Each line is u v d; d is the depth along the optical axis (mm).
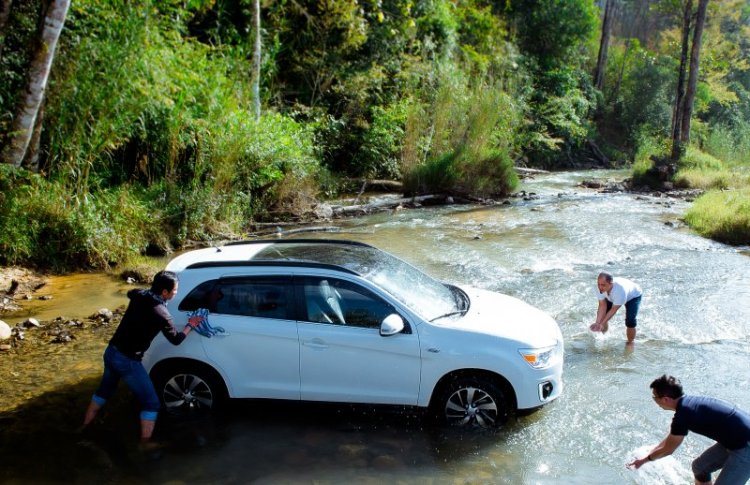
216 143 13492
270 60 18844
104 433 5051
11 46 11883
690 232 12836
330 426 5125
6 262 9922
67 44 11602
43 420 5289
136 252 11086
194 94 13930
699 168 22141
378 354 4973
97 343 7129
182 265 5500
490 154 19000
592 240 12086
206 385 5227
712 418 3695
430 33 25688
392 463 4523
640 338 7102
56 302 8773
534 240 12188
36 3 12070
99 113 11148
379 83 21984
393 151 21094
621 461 4570
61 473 4457
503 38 32562
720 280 9219
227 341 5117
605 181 22859
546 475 4375
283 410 5434
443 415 5027
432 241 12289
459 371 4961
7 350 6895
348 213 16094
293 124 17328
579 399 5586
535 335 5098
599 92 38094
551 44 35188
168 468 4508
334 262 5473
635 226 13508
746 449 3619
